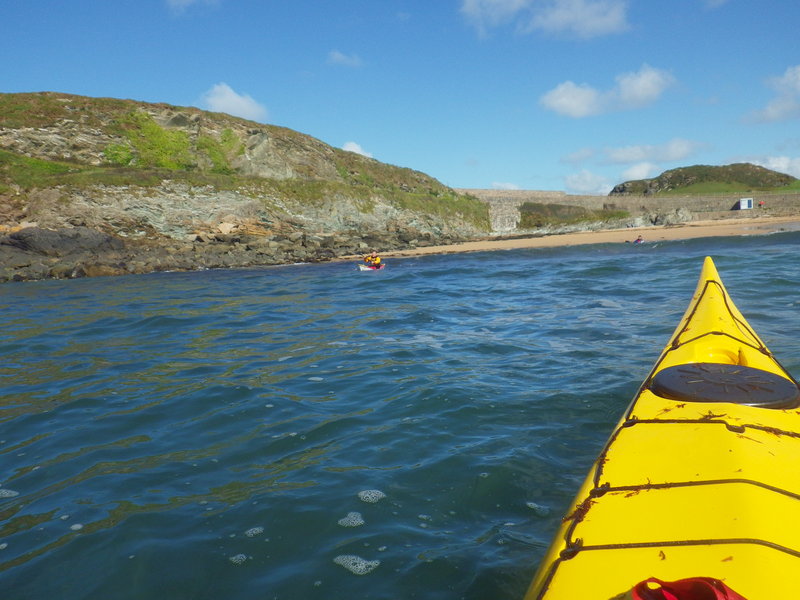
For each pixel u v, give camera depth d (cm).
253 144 4847
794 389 349
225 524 361
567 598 212
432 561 316
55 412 598
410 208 5044
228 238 3684
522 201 6000
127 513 380
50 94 4544
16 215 3338
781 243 2359
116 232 3512
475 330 938
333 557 323
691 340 483
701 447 289
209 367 762
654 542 230
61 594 299
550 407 539
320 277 2220
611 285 1399
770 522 227
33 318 1311
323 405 585
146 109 4734
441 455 448
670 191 8731
